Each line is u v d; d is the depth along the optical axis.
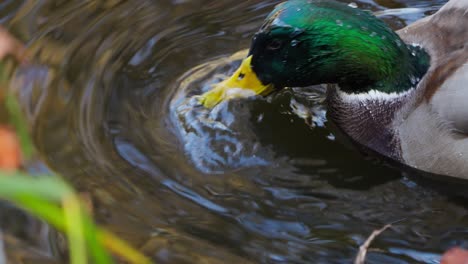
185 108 8.12
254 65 7.45
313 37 7.24
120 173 7.15
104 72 8.56
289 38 7.21
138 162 7.32
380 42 7.40
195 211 6.75
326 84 8.34
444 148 7.10
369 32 7.36
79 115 7.89
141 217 6.62
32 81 8.31
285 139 7.82
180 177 7.18
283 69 7.38
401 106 7.55
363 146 7.83
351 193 7.14
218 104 8.01
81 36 9.09
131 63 8.75
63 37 9.05
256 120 8.04
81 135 7.61
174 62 8.82
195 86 8.44
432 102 7.14
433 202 7.04
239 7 9.63
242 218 6.71
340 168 7.48
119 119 7.91
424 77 7.50
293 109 8.24
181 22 9.40
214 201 6.90
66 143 7.48
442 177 7.26
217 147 7.64
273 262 6.23
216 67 8.71
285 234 6.57
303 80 7.50
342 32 7.28
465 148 6.98
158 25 9.34
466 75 6.98
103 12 9.50
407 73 7.52
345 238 6.55
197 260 6.18
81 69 8.57
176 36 9.19
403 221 6.77
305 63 7.38
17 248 6.30
